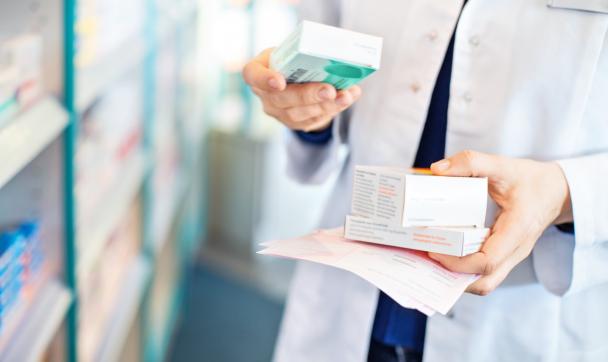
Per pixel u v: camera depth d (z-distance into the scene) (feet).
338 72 3.01
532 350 3.89
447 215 3.03
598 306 3.90
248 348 10.23
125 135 7.17
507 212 3.17
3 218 4.79
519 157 3.65
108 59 5.73
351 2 4.02
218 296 11.79
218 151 12.73
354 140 4.14
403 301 2.71
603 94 3.50
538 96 3.54
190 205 11.91
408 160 3.88
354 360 4.24
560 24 3.44
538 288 3.81
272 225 13.38
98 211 5.97
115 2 6.21
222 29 12.89
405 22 3.83
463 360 3.93
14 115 4.02
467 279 3.01
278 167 13.01
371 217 3.12
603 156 3.47
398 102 3.86
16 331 4.27
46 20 4.48
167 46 9.53
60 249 4.99
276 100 3.36
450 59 3.79
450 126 3.73
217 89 13.42
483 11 3.59
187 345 10.21
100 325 6.33
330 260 2.94
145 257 8.16
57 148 4.76
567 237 3.59
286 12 12.47
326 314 4.46
